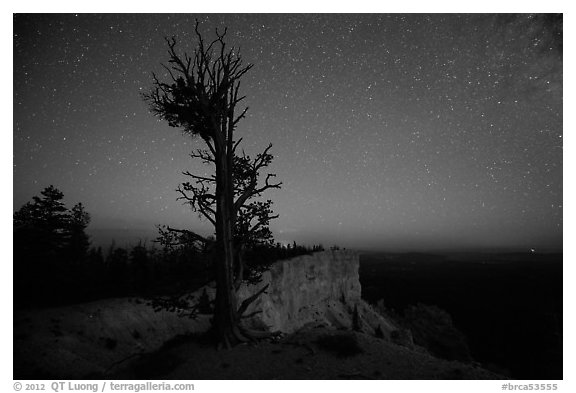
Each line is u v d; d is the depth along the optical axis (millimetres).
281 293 44000
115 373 12594
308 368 11641
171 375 11391
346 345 13398
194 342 14305
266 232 16906
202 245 14945
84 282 25625
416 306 94812
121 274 27594
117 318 21625
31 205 29234
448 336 79250
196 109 15133
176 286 24766
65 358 16078
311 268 58781
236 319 14562
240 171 16891
